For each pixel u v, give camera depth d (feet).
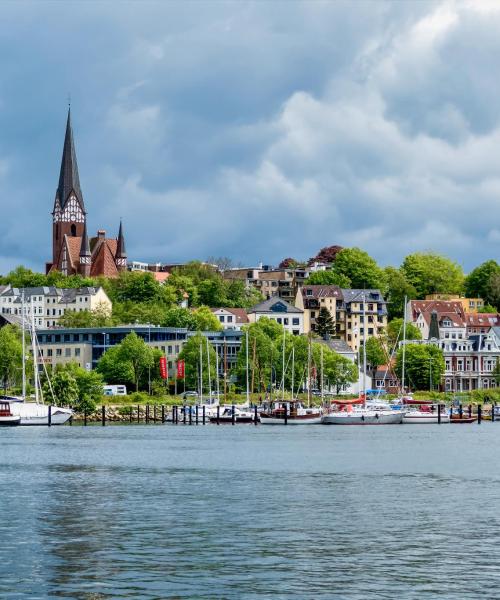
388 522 448.65
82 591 330.13
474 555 378.53
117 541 403.95
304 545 396.57
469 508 489.67
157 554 380.17
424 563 365.81
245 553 382.01
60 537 411.75
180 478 619.67
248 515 467.11
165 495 537.24
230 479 614.34
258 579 344.49
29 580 342.64
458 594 326.44
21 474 643.86
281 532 423.64
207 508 488.85
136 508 488.85
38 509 485.56
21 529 429.79
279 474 642.22
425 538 410.72
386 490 559.38
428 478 618.44
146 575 349.20
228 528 432.66
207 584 337.93
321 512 476.95
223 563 365.81
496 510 483.51
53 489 563.48
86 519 455.63
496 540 406.41
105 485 582.76
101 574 350.43
